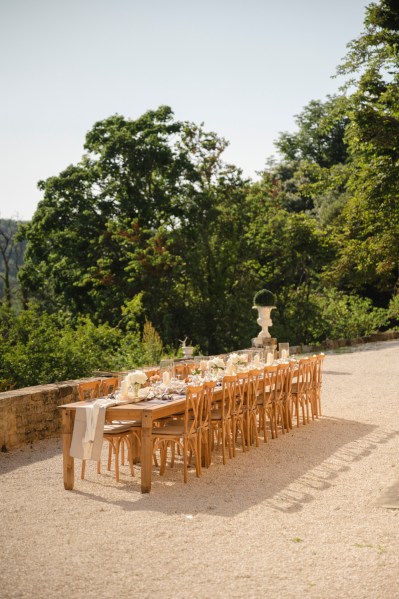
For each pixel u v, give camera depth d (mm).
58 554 5797
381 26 27500
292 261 34781
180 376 10875
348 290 38719
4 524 6672
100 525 6609
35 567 5504
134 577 5277
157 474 8797
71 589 5062
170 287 32188
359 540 6059
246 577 5254
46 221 33375
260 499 7492
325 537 6160
